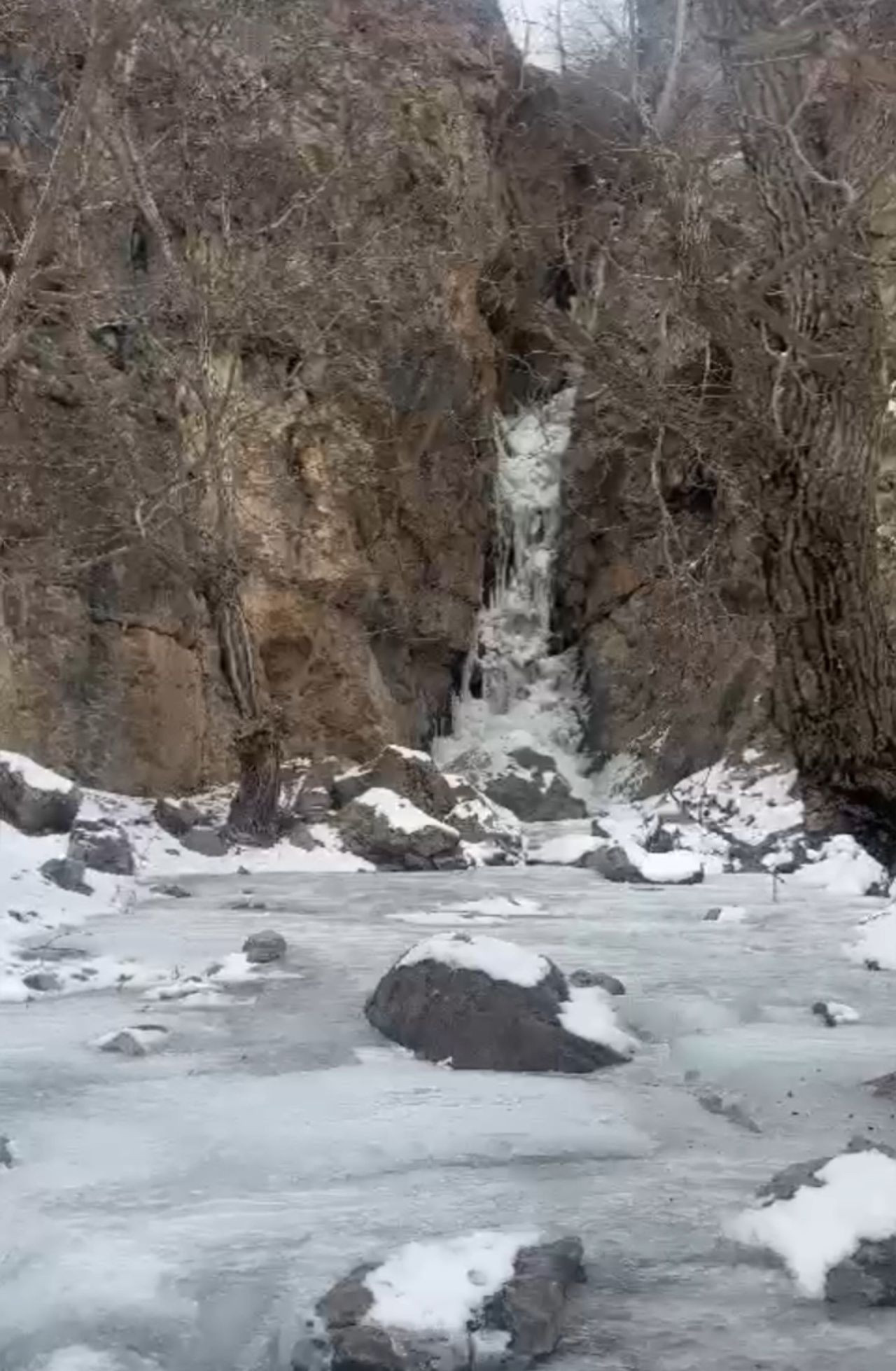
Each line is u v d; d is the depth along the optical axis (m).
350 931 8.77
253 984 6.62
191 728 17.75
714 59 10.90
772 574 11.34
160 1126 4.10
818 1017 5.80
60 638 15.92
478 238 21.98
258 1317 2.79
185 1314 2.80
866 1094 4.52
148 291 16.50
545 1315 2.69
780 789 18.17
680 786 19.78
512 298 23.64
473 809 17.12
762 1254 3.11
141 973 6.82
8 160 14.69
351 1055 5.11
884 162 9.85
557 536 23.83
